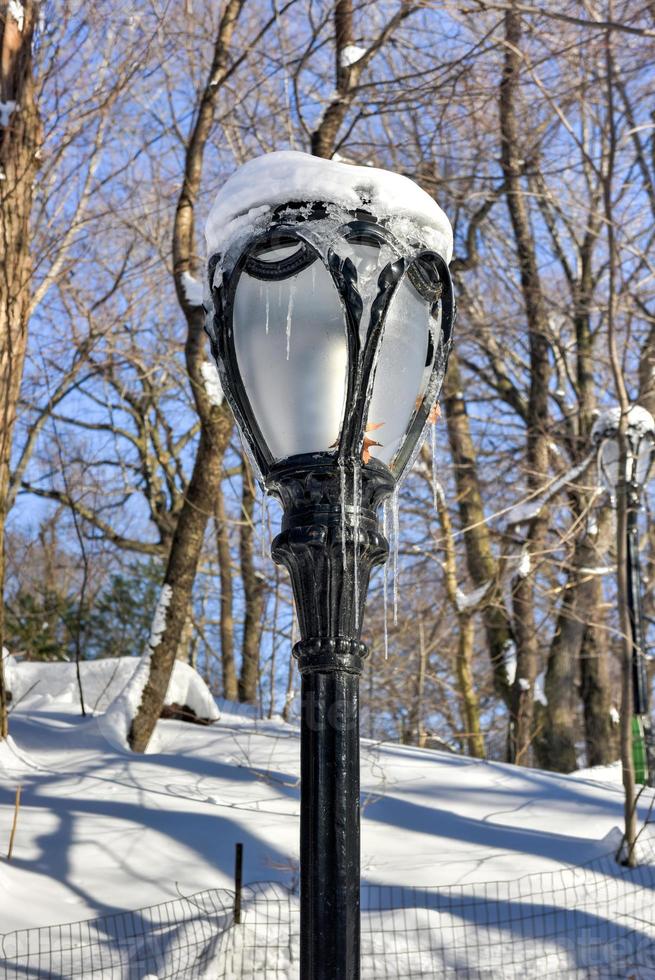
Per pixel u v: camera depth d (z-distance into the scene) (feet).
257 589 55.31
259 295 9.12
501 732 55.21
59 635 58.08
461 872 19.39
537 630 44.96
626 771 20.59
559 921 17.87
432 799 23.89
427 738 51.90
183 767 25.17
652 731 30.48
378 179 8.95
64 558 63.21
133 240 45.03
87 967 15.44
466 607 44.50
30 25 26.89
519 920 17.75
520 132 39.32
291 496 8.88
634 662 28.09
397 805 23.27
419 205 9.05
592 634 45.09
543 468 45.09
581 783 26.04
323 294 9.00
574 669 44.04
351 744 8.46
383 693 54.34
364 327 8.65
